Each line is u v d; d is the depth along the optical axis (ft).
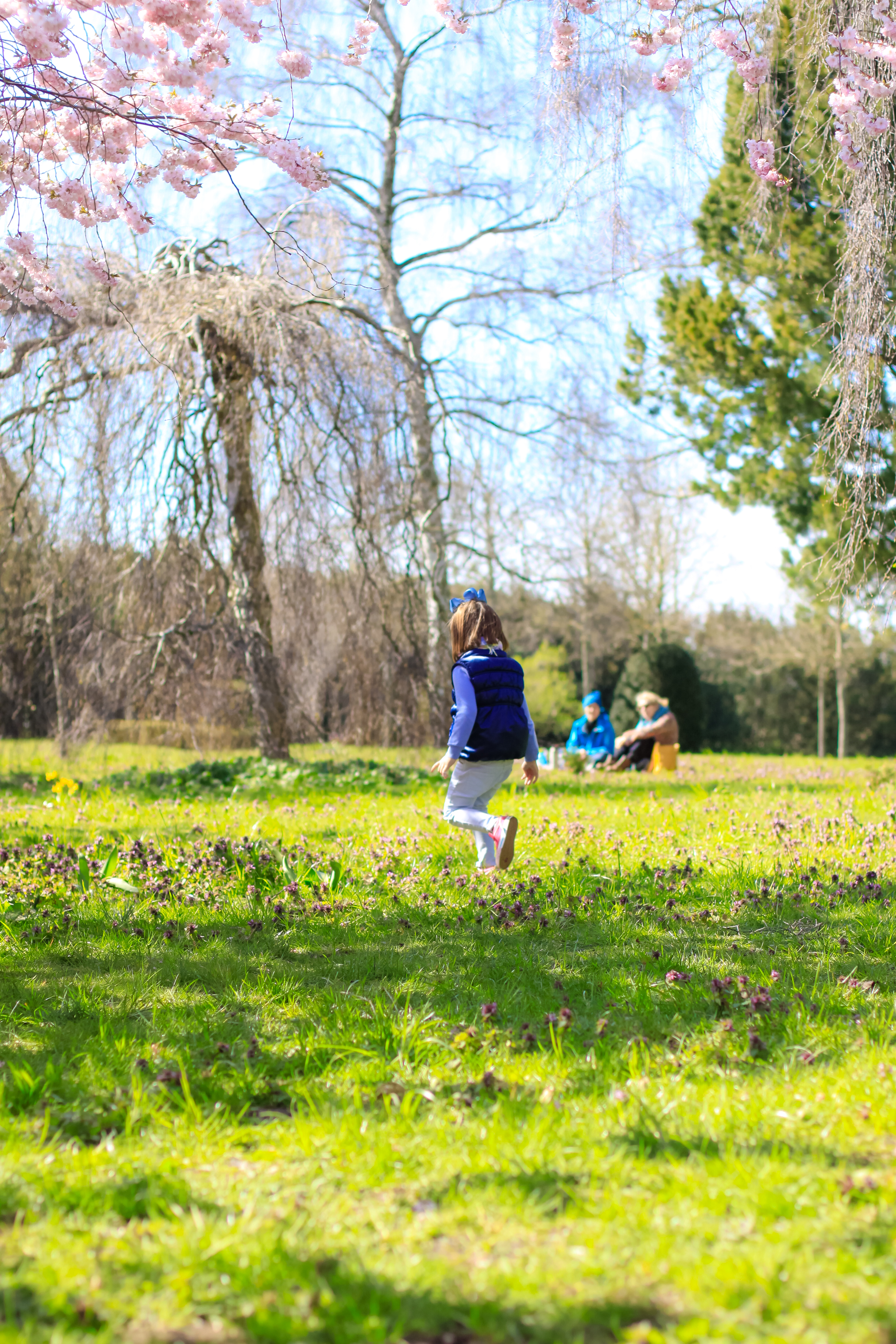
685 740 87.30
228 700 39.50
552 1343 5.59
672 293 57.77
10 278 21.66
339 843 22.04
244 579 38.19
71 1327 5.76
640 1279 6.11
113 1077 9.82
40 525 37.06
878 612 29.01
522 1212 7.04
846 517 23.61
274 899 17.03
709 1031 10.78
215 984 13.14
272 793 32.68
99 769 39.75
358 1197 7.36
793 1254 6.24
